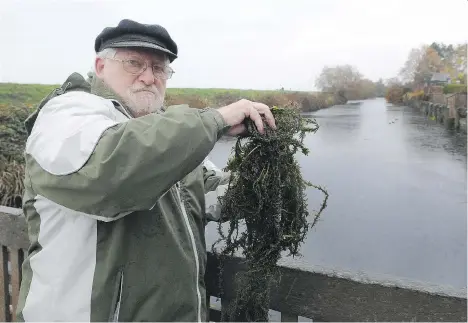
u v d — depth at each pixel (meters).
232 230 1.41
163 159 1.01
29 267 1.29
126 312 1.18
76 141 1.06
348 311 1.32
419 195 6.61
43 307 1.18
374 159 9.24
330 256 4.43
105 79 1.40
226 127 1.16
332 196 6.54
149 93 1.40
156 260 1.20
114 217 1.08
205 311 1.43
